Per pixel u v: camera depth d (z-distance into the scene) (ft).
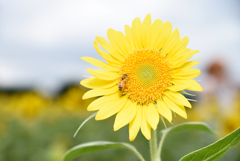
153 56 1.35
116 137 3.84
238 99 2.84
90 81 1.32
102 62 1.34
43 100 5.31
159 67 1.34
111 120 4.58
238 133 1.14
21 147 3.46
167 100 1.31
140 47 1.37
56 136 3.89
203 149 1.15
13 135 3.63
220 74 3.09
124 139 3.78
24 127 3.85
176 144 3.45
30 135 3.68
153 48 1.36
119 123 1.28
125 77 1.32
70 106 4.75
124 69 1.35
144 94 1.33
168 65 1.34
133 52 1.37
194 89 1.26
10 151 3.41
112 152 3.37
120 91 1.34
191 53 1.30
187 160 1.18
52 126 4.17
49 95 5.69
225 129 2.65
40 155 3.30
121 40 1.35
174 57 1.34
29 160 3.35
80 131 4.09
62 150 3.07
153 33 1.35
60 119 4.45
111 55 1.35
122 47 1.35
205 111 3.10
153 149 1.29
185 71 1.32
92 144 1.35
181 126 1.39
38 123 4.33
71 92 4.86
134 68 1.35
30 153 3.40
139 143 3.72
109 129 4.06
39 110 4.69
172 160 3.34
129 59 1.36
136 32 1.35
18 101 5.65
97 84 1.32
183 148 3.37
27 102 4.64
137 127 1.28
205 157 1.17
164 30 1.35
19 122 4.05
